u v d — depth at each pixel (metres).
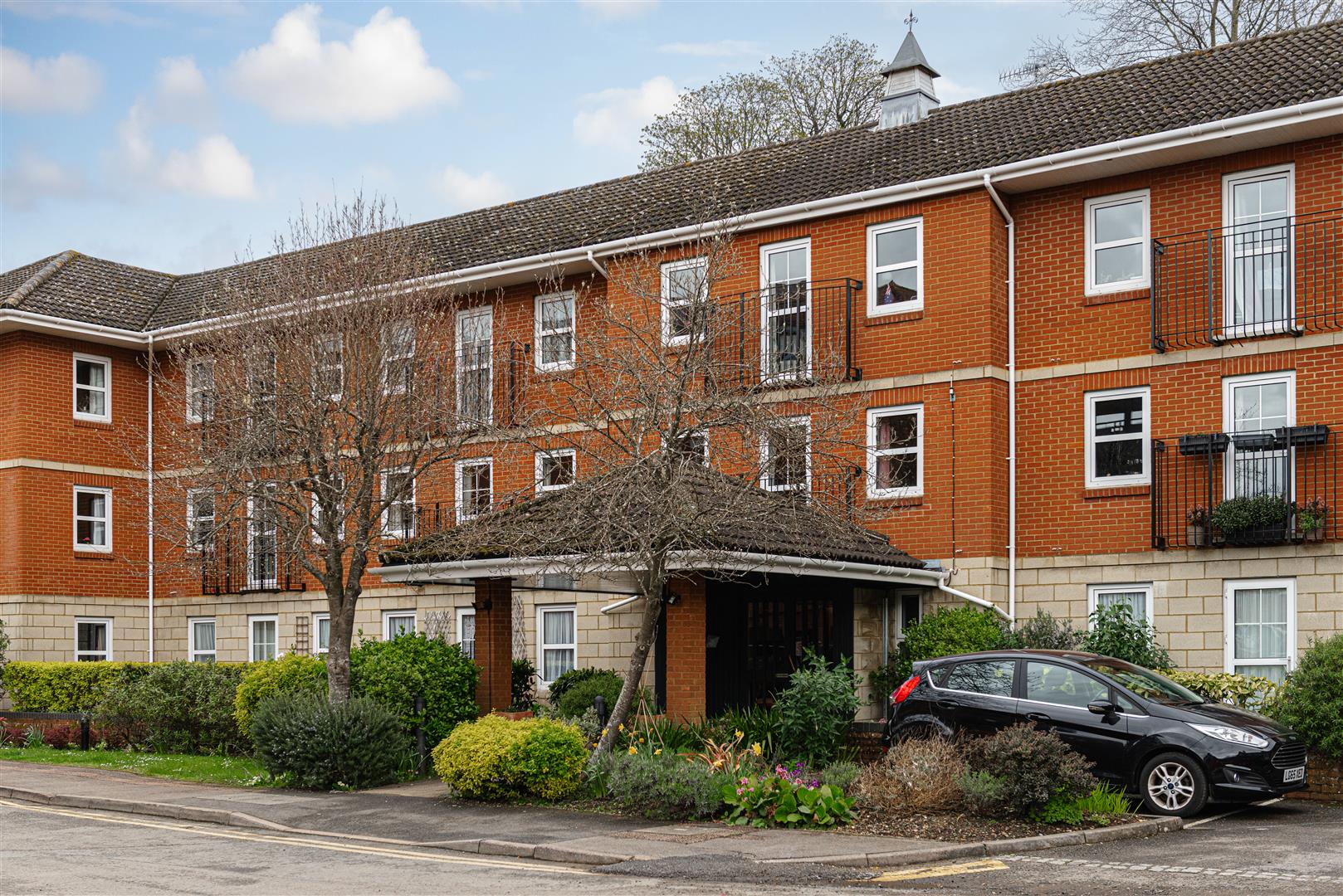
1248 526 16.52
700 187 22.59
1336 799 14.34
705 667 16.11
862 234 19.75
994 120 20.59
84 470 26.25
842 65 35.25
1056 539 18.42
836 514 16.41
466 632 23.62
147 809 14.39
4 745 21.98
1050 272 18.86
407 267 18.81
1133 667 14.27
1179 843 11.58
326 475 17.39
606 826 12.69
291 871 10.52
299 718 15.86
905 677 17.47
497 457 19.03
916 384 19.12
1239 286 17.33
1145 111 18.48
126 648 26.80
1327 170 16.78
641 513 13.90
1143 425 18.02
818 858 10.81
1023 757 12.34
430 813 13.68
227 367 18.55
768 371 18.89
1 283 28.70
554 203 24.86
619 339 17.39
